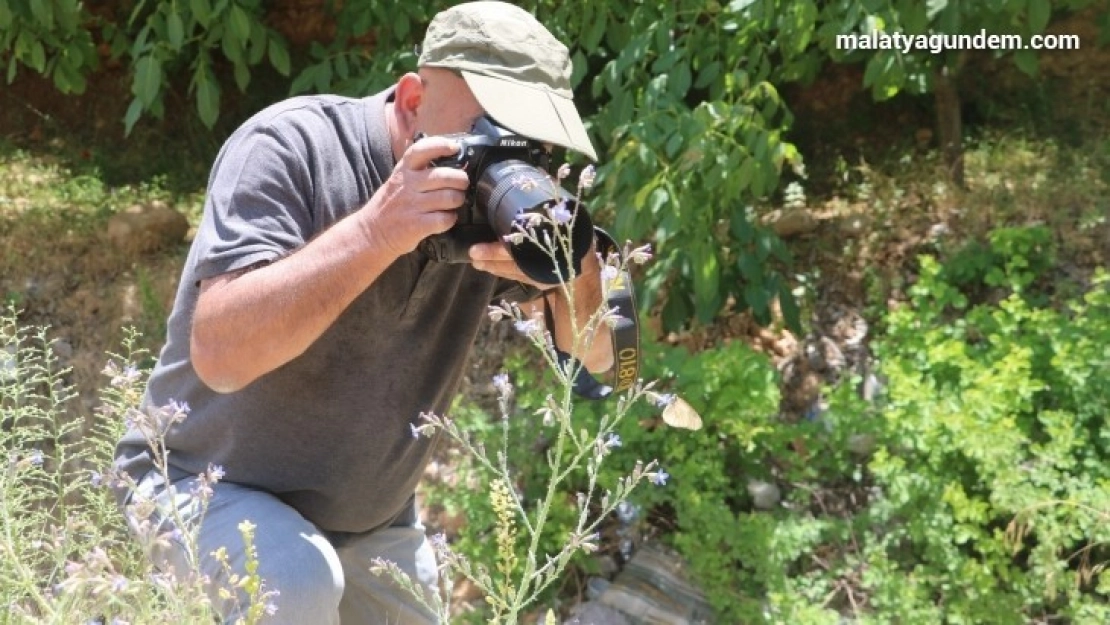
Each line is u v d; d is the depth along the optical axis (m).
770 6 3.88
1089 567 3.58
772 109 4.06
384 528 2.51
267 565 1.97
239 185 1.99
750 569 3.67
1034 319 3.88
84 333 5.02
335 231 1.88
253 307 1.87
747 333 4.58
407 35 4.89
